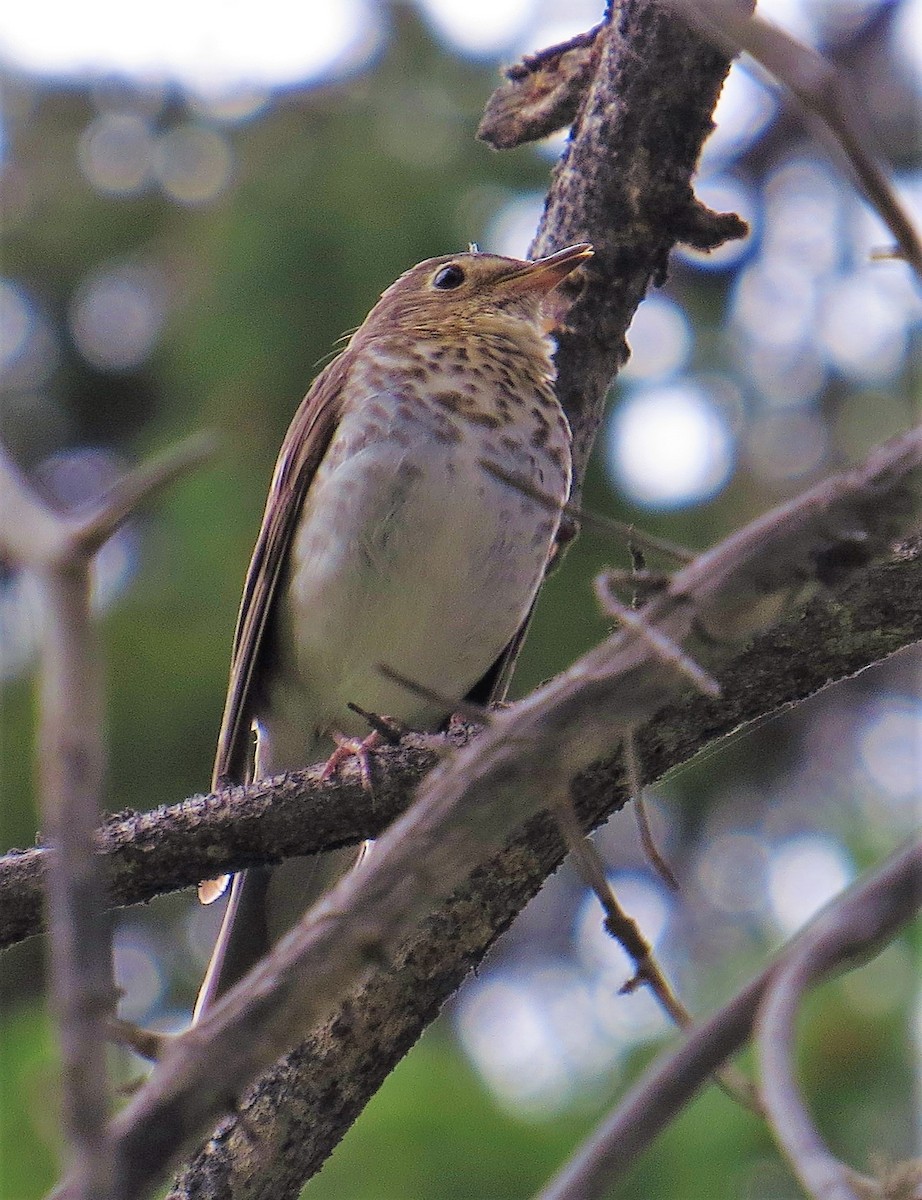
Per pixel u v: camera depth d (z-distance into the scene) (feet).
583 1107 34.19
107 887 24.04
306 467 31.40
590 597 43.98
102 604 45.06
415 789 24.35
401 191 46.80
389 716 31.65
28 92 54.54
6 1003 47.34
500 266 32.07
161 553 45.29
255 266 46.60
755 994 13.47
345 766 24.53
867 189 13.48
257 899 28.45
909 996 32.91
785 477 50.70
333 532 30.55
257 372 46.09
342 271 46.16
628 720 15.35
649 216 30.01
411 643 30.94
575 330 31.01
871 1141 31.73
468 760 15.28
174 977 48.42
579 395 31.32
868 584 23.13
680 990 38.88
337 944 14.84
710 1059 13.34
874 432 51.55
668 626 15.44
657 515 46.29
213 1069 14.46
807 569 15.42
